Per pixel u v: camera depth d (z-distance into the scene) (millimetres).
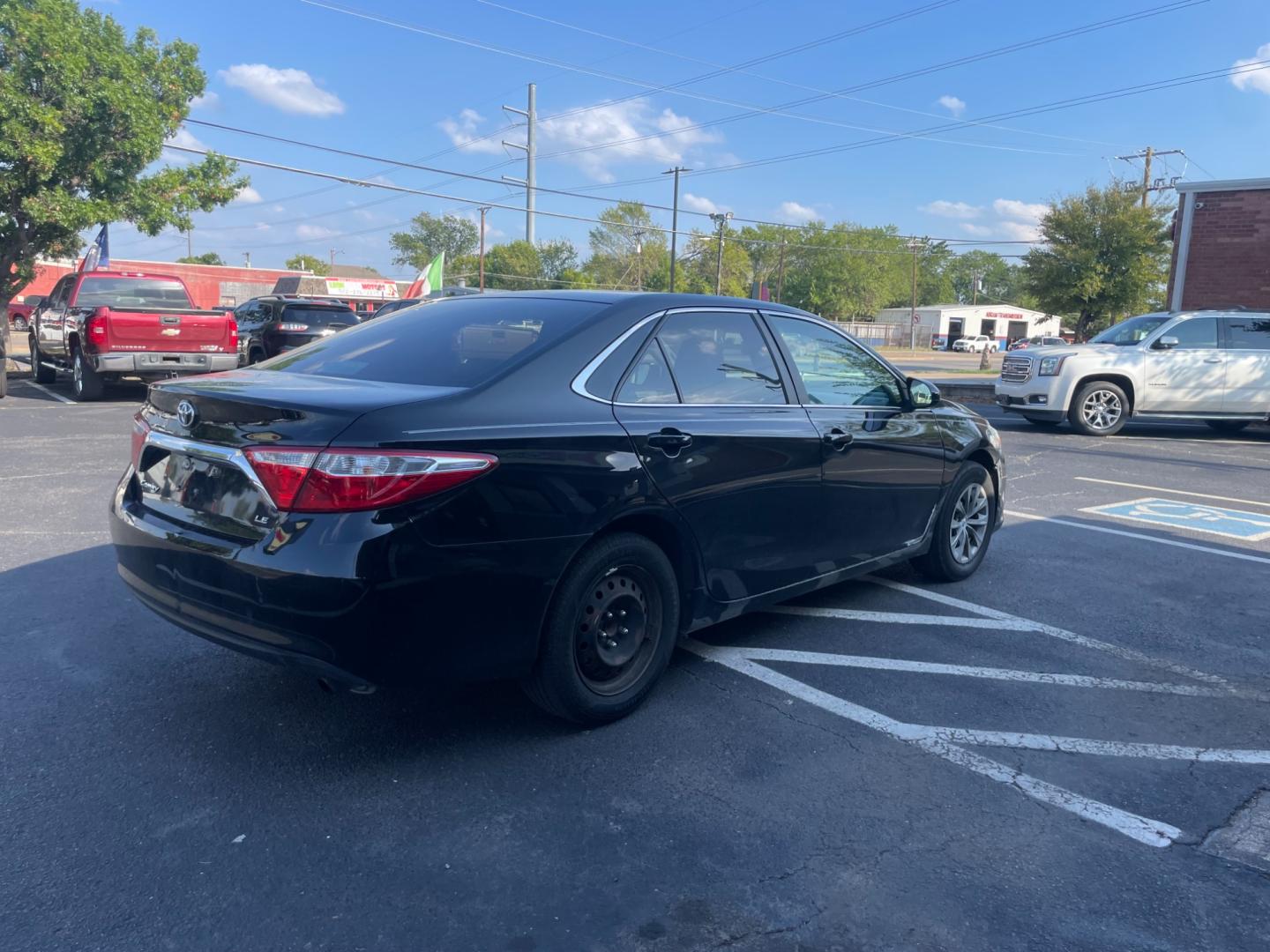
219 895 2654
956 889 2779
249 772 3336
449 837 2973
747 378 4328
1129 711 4098
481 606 3191
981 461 6047
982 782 3434
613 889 2732
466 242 106688
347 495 2953
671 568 3893
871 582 5984
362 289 57094
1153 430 15594
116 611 4918
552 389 3523
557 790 3277
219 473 3287
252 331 18297
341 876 2754
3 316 17641
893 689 4258
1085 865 2928
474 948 2473
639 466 3629
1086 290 33500
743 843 2988
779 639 4871
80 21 16344
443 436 3105
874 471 4949
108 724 3672
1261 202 19141
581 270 98562
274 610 2994
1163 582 6160
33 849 2842
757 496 4207
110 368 13164
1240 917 2688
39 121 15297
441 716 3834
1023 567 6441
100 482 8062
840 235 97938
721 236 62000
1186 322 14180
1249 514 8469
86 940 2455
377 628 2984
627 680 3826
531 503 3275
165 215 18031
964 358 62562
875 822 3133
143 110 16500
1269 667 4668
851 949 2514
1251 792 3408
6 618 4781
